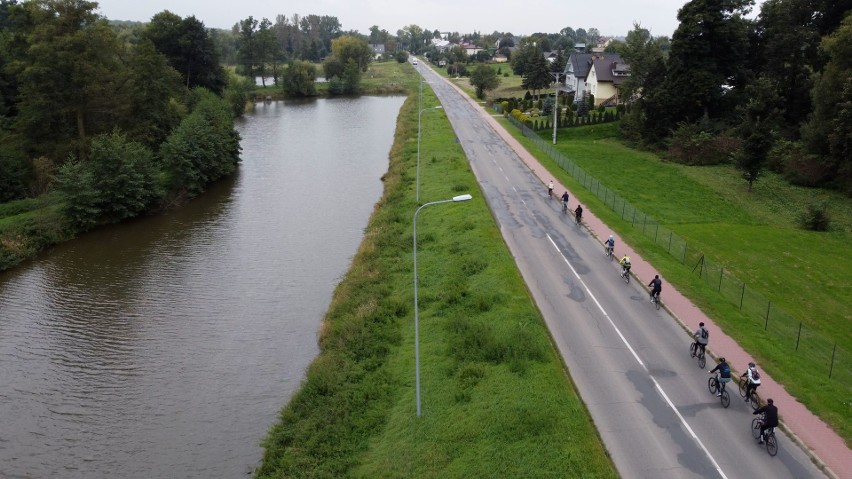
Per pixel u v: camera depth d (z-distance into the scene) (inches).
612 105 4712.1
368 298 1630.2
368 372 1290.6
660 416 1055.6
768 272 1809.8
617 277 1673.2
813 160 2716.5
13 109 3100.4
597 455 946.1
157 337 1557.6
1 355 1466.5
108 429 1204.5
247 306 1726.1
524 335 1285.7
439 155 3267.7
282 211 2640.3
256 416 1242.0
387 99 6786.4
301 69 6998.0
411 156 3368.6
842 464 927.0
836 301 1628.9
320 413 1160.8
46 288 1859.0
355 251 2134.6
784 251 1987.0
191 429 1203.2
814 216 2241.6
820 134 2687.0
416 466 979.9
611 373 1192.2
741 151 2687.0
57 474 1082.7
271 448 1088.2
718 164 3174.2
